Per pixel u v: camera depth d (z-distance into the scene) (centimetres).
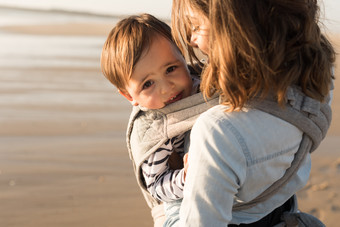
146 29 143
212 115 118
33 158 506
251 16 109
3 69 1057
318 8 120
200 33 121
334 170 469
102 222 374
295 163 126
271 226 139
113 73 149
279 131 118
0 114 667
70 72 1063
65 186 439
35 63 1186
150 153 143
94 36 2536
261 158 116
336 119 635
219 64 114
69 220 378
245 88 113
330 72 122
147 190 155
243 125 115
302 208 392
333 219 374
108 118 659
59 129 605
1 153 520
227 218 116
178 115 139
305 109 119
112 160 502
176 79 144
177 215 140
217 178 113
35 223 373
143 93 144
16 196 419
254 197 124
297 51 114
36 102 743
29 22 3734
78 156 512
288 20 111
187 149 144
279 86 112
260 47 109
